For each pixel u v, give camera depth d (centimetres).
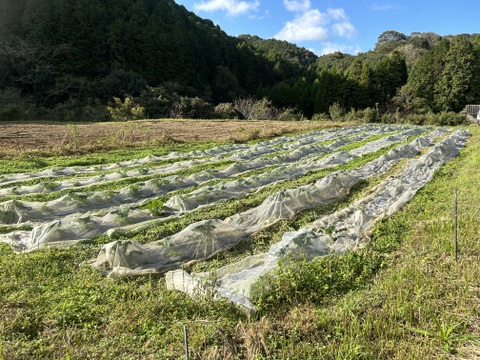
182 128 2550
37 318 388
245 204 830
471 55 4056
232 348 349
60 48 3912
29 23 3988
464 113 3641
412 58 6662
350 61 8262
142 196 937
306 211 794
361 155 1459
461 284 454
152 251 564
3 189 954
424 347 345
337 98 4709
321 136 2177
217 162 1363
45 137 1805
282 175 1103
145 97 3897
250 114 4175
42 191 966
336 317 392
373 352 346
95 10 4431
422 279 459
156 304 418
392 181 1002
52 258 557
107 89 3941
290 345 348
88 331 378
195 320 394
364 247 579
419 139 1709
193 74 5150
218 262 570
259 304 420
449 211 721
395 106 4588
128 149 1661
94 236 662
